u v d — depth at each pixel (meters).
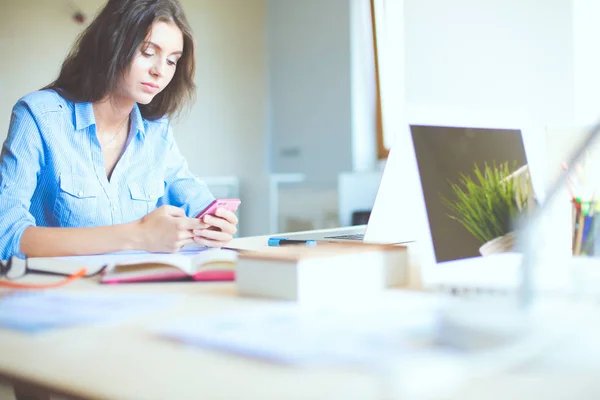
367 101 4.07
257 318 0.55
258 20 4.62
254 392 0.37
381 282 0.76
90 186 1.57
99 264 1.00
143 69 1.50
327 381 0.38
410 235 1.03
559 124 0.96
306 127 4.36
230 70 4.52
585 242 0.91
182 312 0.62
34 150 1.47
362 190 3.85
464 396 0.36
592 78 2.32
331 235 1.43
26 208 1.41
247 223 4.56
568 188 0.93
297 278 0.67
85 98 1.55
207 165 4.44
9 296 0.71
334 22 4.13
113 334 0.52
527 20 2.44
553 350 0.44
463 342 0.44
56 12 3.87
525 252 0.52
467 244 0.82
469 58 2.62
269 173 4.66
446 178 0.83
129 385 0.39
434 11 2.72
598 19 2.30
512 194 0.88
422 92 2.78
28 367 0.43
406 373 0.37
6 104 3.81
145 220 1.22
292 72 4.45
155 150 1.74
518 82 2.47
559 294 0.67
